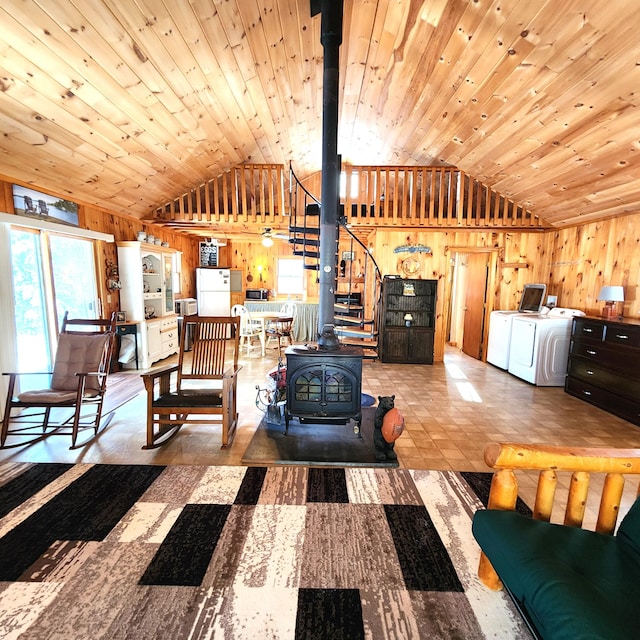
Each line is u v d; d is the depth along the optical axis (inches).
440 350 241.0
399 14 116.7
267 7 107.7
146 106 124.4
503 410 149.9
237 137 177.9
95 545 71.0
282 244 340.2
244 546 71.6
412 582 63.9
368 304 273.0
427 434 125.5
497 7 97.2
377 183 217.8
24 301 145.7
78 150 131.1
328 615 57.4
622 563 47.2
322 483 94.4
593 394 156.9
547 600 40.9
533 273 232.8
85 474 97.3
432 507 85.0
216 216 217.8
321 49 138.4
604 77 103.0
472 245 233.5
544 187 177.8
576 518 58.5
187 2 93.7
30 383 147.4
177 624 55.3
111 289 195.6
